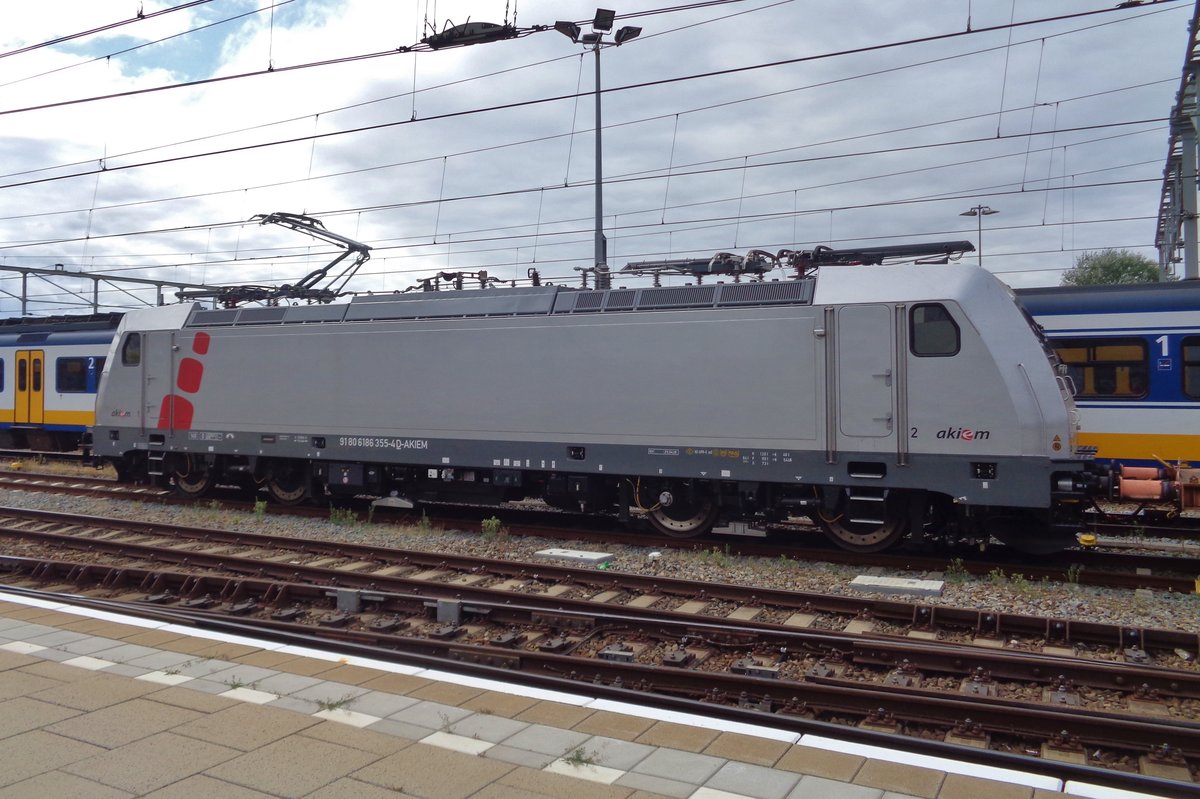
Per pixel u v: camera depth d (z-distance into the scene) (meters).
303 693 5.60
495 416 13.67
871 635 7.92
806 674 7.21
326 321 15.38
